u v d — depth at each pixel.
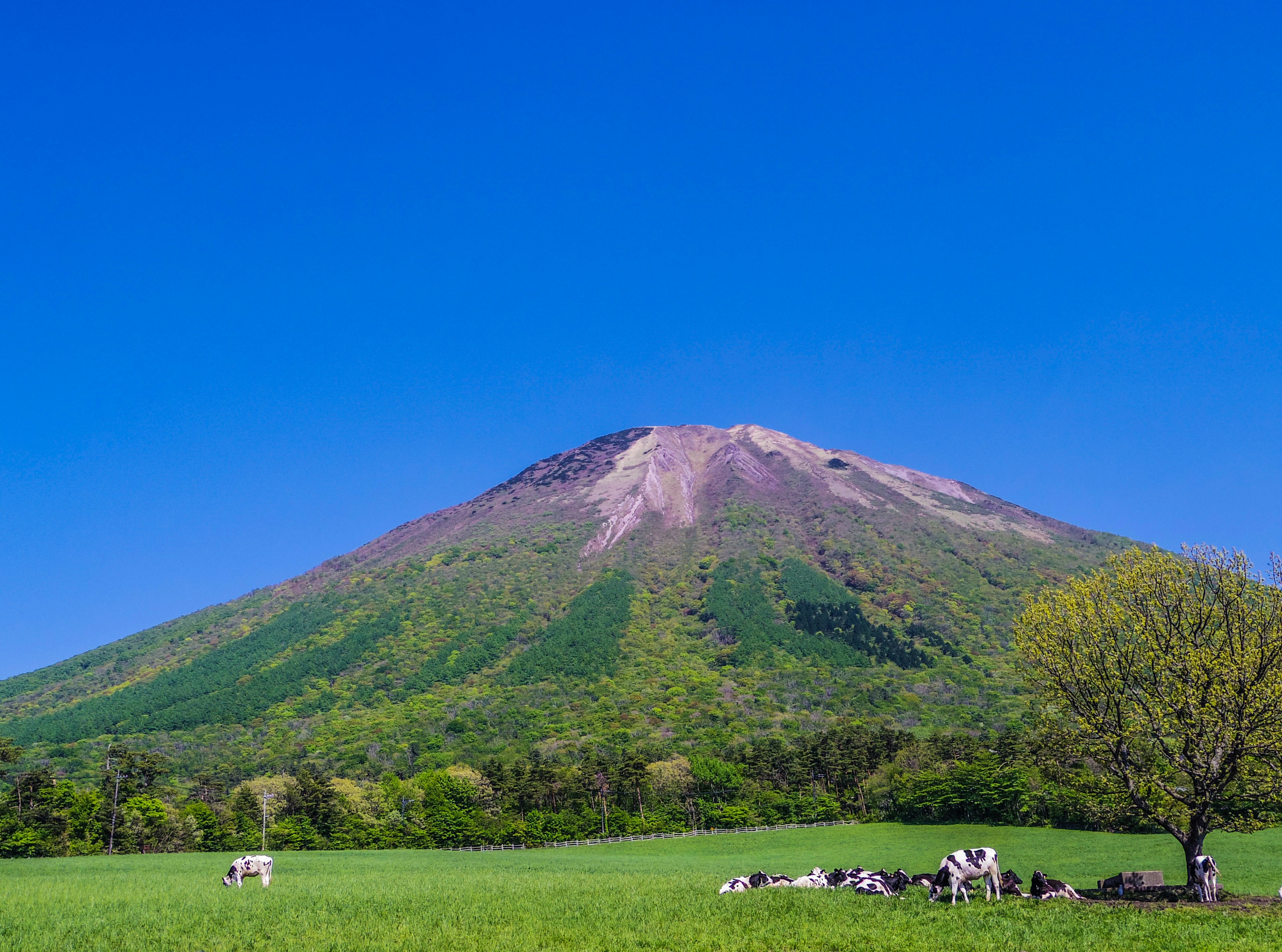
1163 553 29.36
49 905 29.66
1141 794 28.17
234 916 27.00
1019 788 83.31
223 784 128.12
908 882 32.34
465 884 37.81
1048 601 30.34
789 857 70.00
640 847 90.62
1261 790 26.48
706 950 21.34
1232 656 26.36
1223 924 22.41
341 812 103.06
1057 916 23.75
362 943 22.44
